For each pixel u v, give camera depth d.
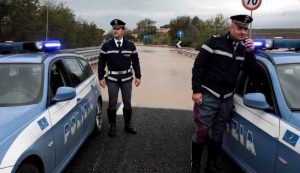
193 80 4.37
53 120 4.02
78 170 4.91
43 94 4.20
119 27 6.12
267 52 4.69
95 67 18.06
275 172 3.45
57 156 4.09
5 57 4.92
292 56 4.43
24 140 3.32
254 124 3.94
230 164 5.12
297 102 3.73
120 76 6.32
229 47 4.29
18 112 3.76
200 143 4.61
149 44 82.12
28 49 5.42
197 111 4.54
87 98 5.68
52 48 5.41
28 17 17.03
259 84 4.30
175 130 6.85
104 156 5.45
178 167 5.06
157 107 8.93
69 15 25.98
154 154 5.55
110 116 6.46
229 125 4.73
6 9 16.08
